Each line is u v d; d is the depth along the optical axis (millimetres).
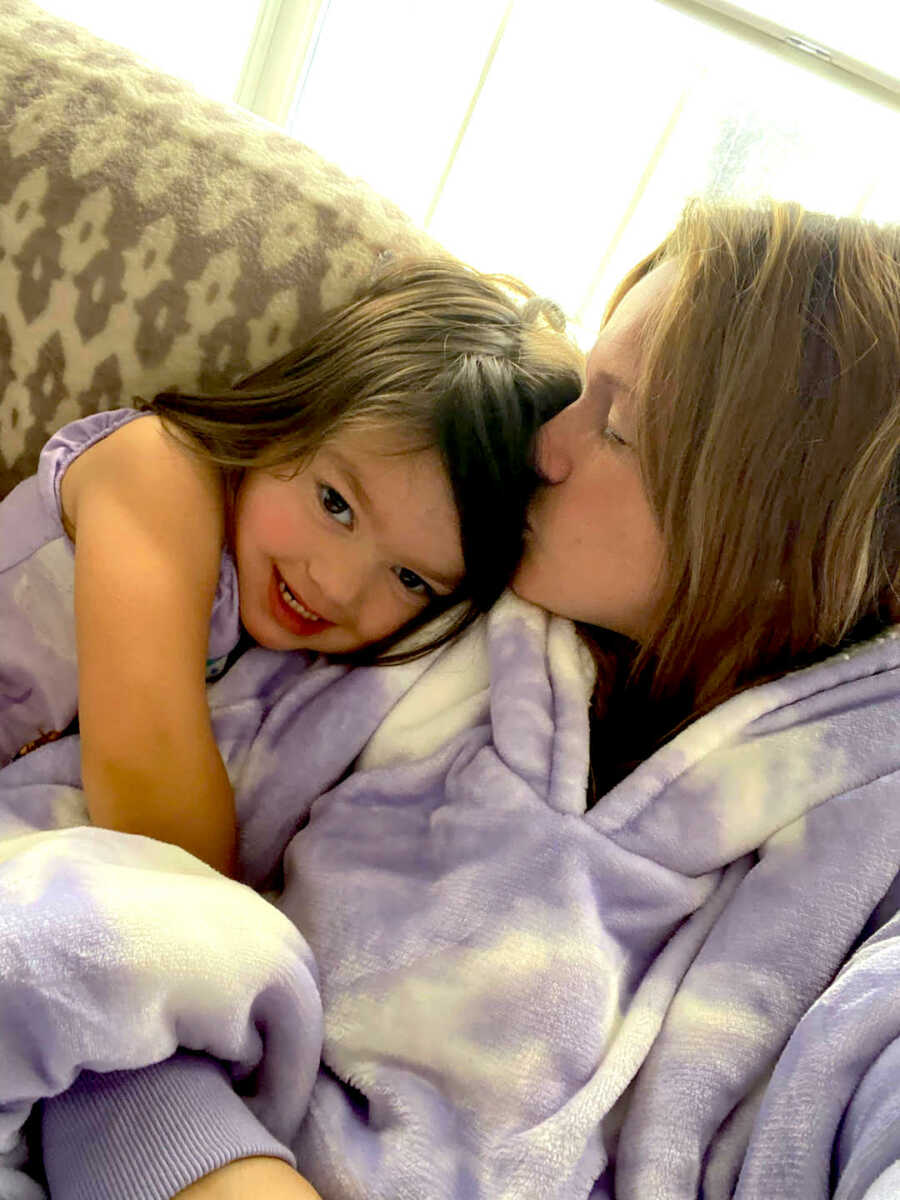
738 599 518
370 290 679
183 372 697
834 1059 414
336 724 598
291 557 600
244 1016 408
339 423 596
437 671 607
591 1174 439
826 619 514
